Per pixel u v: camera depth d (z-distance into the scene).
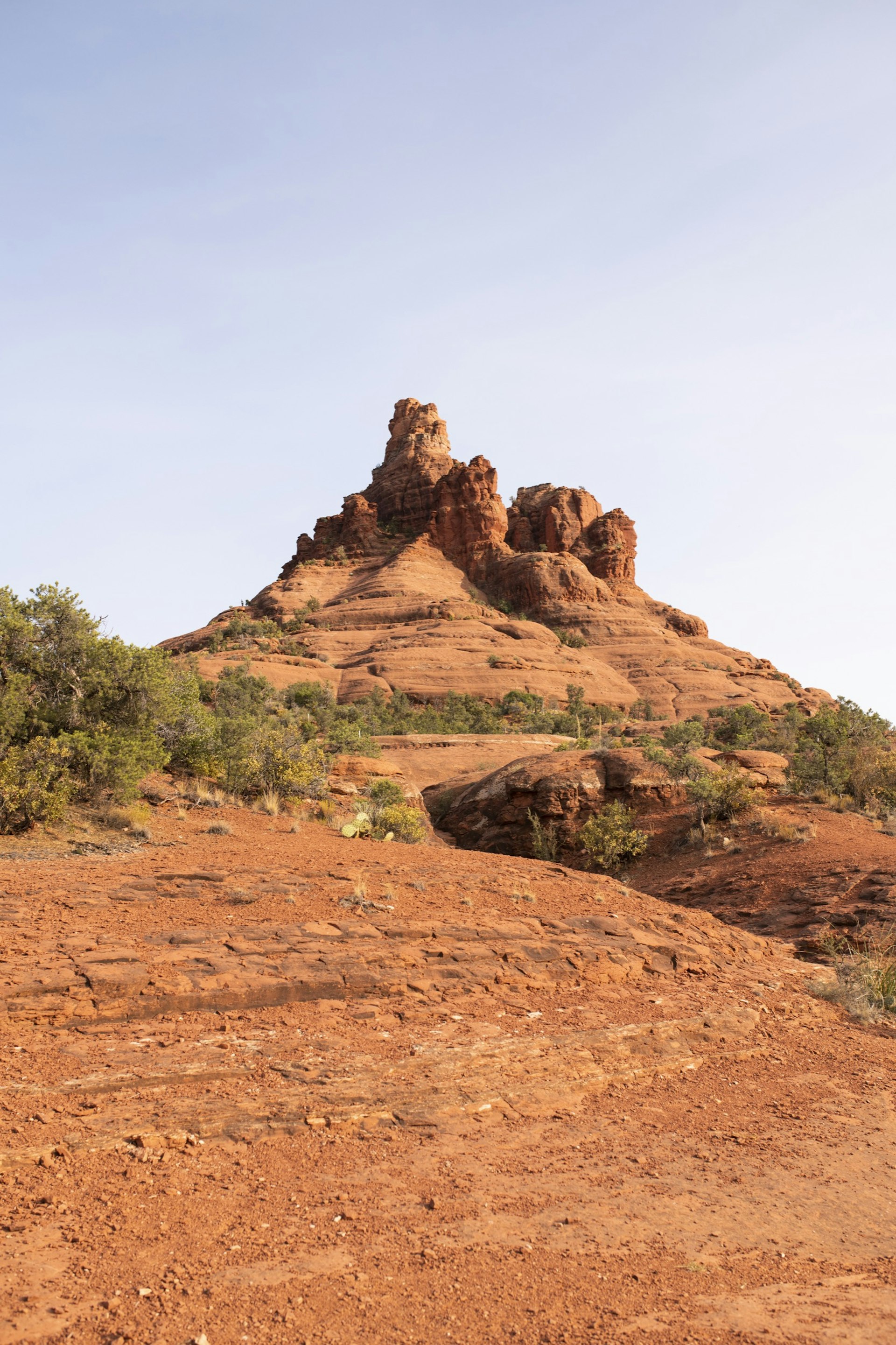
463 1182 6.56
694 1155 7.70
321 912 12.05
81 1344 4.19
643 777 30.92
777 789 32.09
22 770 14.48
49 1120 6.36
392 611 148.00
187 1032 8.30
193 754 20.78
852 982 14.33
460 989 10.56
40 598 17.44
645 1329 4.77
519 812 31.67
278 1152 6.61
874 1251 6.23
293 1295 4.83
